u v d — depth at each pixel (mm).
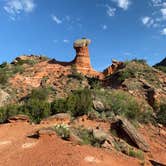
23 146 17672
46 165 14672
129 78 43531
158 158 20547
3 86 47906
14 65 65438
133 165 16766
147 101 36656
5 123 24656
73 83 51938
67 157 15477
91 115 25031
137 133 22109
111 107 27438
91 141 19234
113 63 59125
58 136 18938
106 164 15492
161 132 27188
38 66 62375
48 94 42625
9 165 14984
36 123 24734
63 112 26484
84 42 63531
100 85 49188
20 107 27438
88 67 61719
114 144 19375
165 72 52406
